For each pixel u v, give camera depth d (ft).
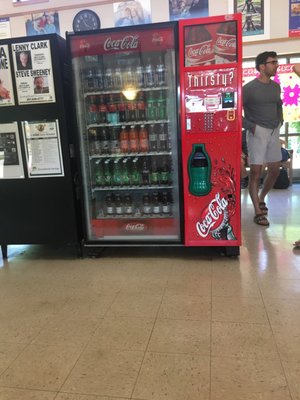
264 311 6.48
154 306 6.89
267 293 7.18
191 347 5.50
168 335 5.86
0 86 9.02
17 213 9.68
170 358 5.26
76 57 8.77
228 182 8.76
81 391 4.68
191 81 8.40
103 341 5.79
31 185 9.44
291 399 4.34
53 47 8.66
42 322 6.50
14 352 5.61
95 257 9.83
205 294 7.27
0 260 10.12
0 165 9.45
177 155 8.95
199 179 8.84
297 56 18.75
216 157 8.68
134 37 8.47
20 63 8.84
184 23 8.18
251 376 4.78
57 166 9.23
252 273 8.21
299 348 5.35
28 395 4.65
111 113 9.45
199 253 9.75
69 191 9.34
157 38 8.40
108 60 9.34
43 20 19.07
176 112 8.72
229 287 7.54
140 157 9.77
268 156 12.33
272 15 17.89
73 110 9.03
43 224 9.64
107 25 18.61
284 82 19.08
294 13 17.72
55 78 8.79
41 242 9.74
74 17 18.75
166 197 9.84
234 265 8.75
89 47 8.65
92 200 9.95
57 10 18.83
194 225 9.10
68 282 8.29
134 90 9.27
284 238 10.61
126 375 4.93
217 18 8.07
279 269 8.38
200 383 4.70
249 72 18.65
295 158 20.56
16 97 9.02
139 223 9.82
